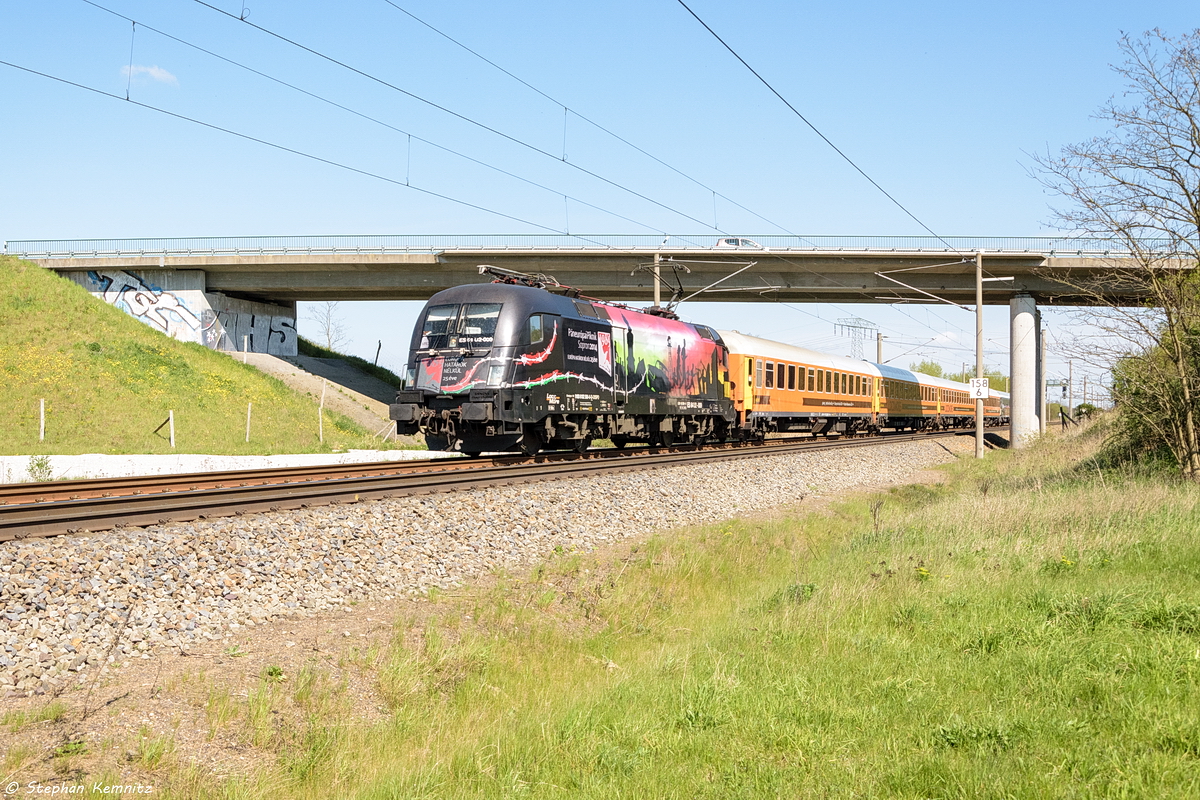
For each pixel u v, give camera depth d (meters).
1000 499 14.91
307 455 25.95
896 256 39.16
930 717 5.83
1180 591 8.39
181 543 9.05
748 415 30.47
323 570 9.49
